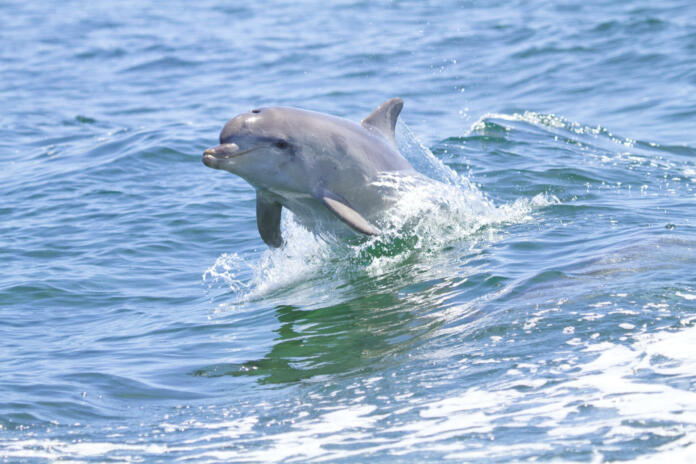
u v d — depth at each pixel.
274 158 21.00
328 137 21.77
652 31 60.28
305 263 22.69
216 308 20.48
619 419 11.45
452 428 11.90
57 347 18.27
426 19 74.69
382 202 22.41
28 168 38.44
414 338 15.85
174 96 56.47
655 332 13.94
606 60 55.59
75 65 68.81
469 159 33.56
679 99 45.25
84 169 37.03
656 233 20.08
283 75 60.66
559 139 37.59
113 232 28.25
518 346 14.30
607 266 17.58
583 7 70.50
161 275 23.89
